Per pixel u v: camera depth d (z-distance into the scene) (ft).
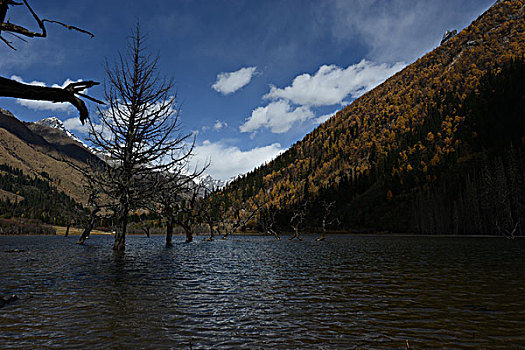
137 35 87.30
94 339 21.75
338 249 136.26
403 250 126.72
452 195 419.54
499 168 373.20
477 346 20.98
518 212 340.18
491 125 542.16
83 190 94.89
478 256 95.86
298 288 42.70
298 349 20.40
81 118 29.04
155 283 44.83
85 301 32.96
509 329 24.67
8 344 20.58
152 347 20.45
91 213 159.12
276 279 50.90
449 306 32.32
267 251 123.24
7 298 32.50
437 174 515.50
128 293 37.40
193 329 24.48
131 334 22.95
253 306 32.30
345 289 41.98
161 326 25.07
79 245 149.59
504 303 33.55
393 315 28.94
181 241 219.20
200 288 41.93
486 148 504.02
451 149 571.69
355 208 551.18
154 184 89.35
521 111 524.11
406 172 597.11
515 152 410.72
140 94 87.15
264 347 20.72
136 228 488.02
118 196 88.69
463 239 250.57
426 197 453.58
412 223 444.14
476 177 407.23
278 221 573.74
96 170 84.12
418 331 24.23
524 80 602.44
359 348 20.62
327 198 621.31
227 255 101.65
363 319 27.66
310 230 523.29
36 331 23.29
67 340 21.48
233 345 21.07
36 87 24.95
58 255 90.38
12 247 133.08
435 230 409.28
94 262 71.56
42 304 31.55
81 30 24.40
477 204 376.68
